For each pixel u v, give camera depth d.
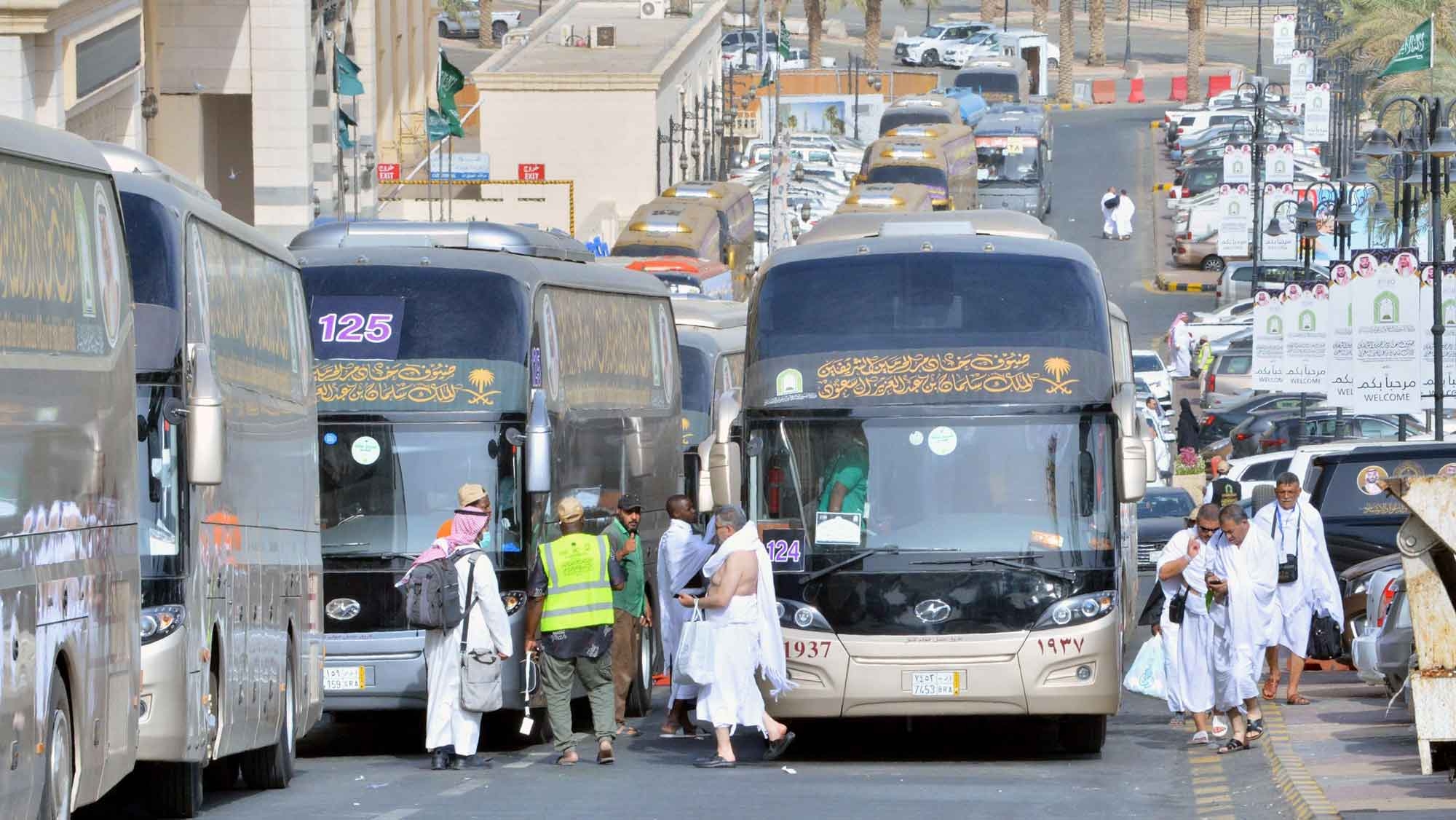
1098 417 51.47
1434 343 95.31
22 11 87.88
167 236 40.12
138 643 36.03
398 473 57.56
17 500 29.67
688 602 50.78
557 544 51.62
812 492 51.72
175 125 141.88
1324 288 101.38
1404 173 111.19
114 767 34.59
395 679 56.91
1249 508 91.62
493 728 62.69
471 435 57.56
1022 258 53.06
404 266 58.81
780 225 191.50
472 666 50.97
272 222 140.38
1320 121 185.00
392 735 65.12
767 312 53.12
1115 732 59.03
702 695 50.66
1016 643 50.47
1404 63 119.19
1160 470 123.69
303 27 139.38
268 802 44.34
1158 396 157.12
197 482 38.66
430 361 57.75
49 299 31.47
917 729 60.44
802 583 51.38
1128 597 65.44
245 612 44.31
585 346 63.72
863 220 60.03
